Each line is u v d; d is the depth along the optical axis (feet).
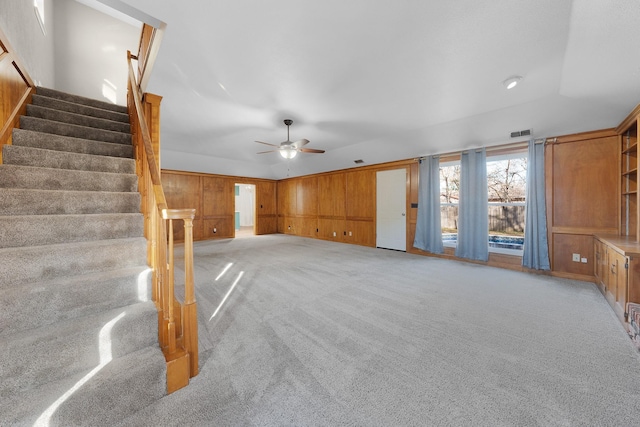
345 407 4.20
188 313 4.79
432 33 6.39
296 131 14.98
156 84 9.32
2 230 5.00
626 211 10.63
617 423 3.90
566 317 7.70
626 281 7.10
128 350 4.56
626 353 5.80
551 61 7.44
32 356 3.67
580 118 10.45
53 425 3.40
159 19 6.02
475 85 9.04
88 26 16.66
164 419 3.90
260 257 16.52
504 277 12.01
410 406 4.24
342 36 6.56
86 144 8.20
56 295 4.40
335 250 19.26
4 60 6.72
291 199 29.12
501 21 5.88
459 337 6.50
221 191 25.88
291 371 5.10
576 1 5.02
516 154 14.01
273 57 7.54
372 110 11.50
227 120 13.08
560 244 12.08
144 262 6.04
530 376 5.01
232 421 3.89
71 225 5.76
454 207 18.12
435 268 13.71
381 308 8.32
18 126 7.59
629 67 6.74
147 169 6.32
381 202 20.26
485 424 3.89
